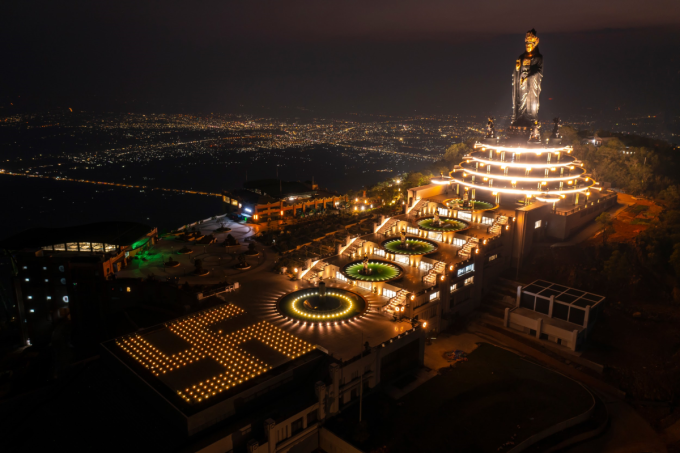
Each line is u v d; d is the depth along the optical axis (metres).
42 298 120.56
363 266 107.62
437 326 101.31
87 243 123.19
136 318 107.88
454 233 120.62
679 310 101.06
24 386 100.75
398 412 75.69
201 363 74.75
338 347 80.81
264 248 139.00
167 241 142.25
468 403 78.12
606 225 129.62
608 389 84.19
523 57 145.62
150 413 68.25
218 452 62.78
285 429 67.25
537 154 145.75
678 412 78.88
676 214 122.56
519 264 121.44
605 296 107.25
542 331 97.69
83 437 69.88
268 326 86.62
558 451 70.75
